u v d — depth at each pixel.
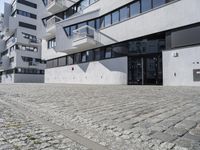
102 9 19.28
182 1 12.46
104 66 18.94
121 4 17.05
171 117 3.98
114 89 11.03
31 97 7.79
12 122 3.87
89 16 20.53
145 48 15.25
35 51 43.69
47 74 28.98
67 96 7.91
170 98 6.67
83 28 20.23
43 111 4.94
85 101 6.43
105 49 19.02
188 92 8.36
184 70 12.34
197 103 5.54
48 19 29.23
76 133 3.18
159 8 13.91
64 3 25.58
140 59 15.66
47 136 3.02
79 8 23.48
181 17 12.53
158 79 14.37
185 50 12.33
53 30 25.52
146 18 14.87
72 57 23.81
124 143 2.69
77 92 9.63
